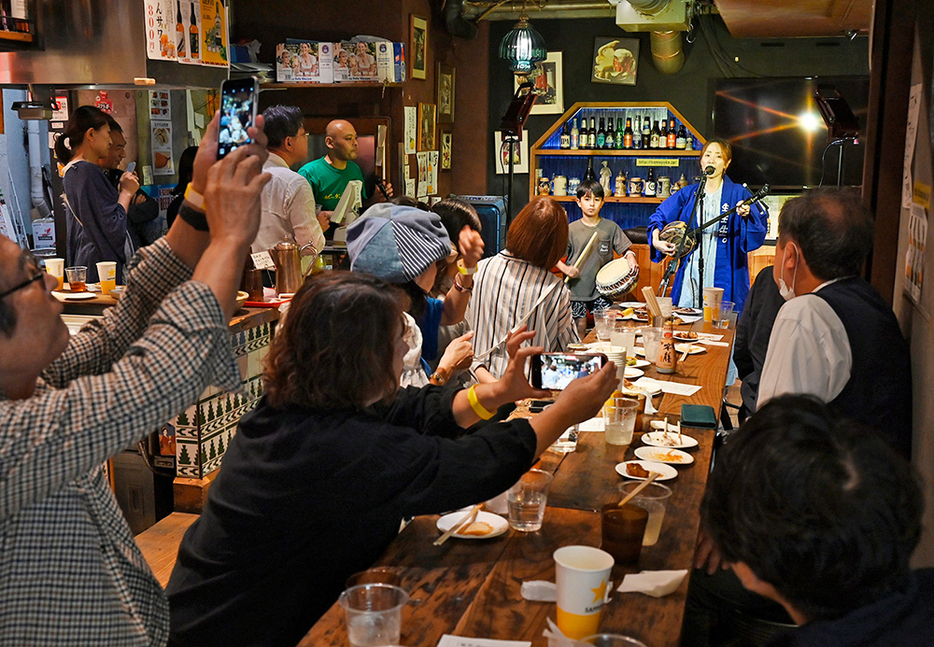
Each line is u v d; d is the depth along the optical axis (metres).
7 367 1.20
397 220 2.66
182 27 4.75
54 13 4.58
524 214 3.31
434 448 1.59
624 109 7.99
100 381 1.08
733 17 6.51
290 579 1.68
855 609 1.02
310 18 7.38
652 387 3.12
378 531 1.76
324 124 7.37
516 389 1.98
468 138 8.48
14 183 8.91
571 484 2.14
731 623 2.28
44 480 1.03
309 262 4.66
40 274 1.22
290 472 1.58
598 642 1.26
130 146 6.03
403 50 7.00
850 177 7.54
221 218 1.19
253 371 4.16
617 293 5.37
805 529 1.01
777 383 2.39
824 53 7.51
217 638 1.69
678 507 1.99
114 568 1.24
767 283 3.56
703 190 6.00
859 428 1.08
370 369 1.60
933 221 2.25
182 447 3.85
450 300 3.36
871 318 2.38
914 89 2.76
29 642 1.17
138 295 1.46
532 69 7.51
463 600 1.55
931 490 2.21
